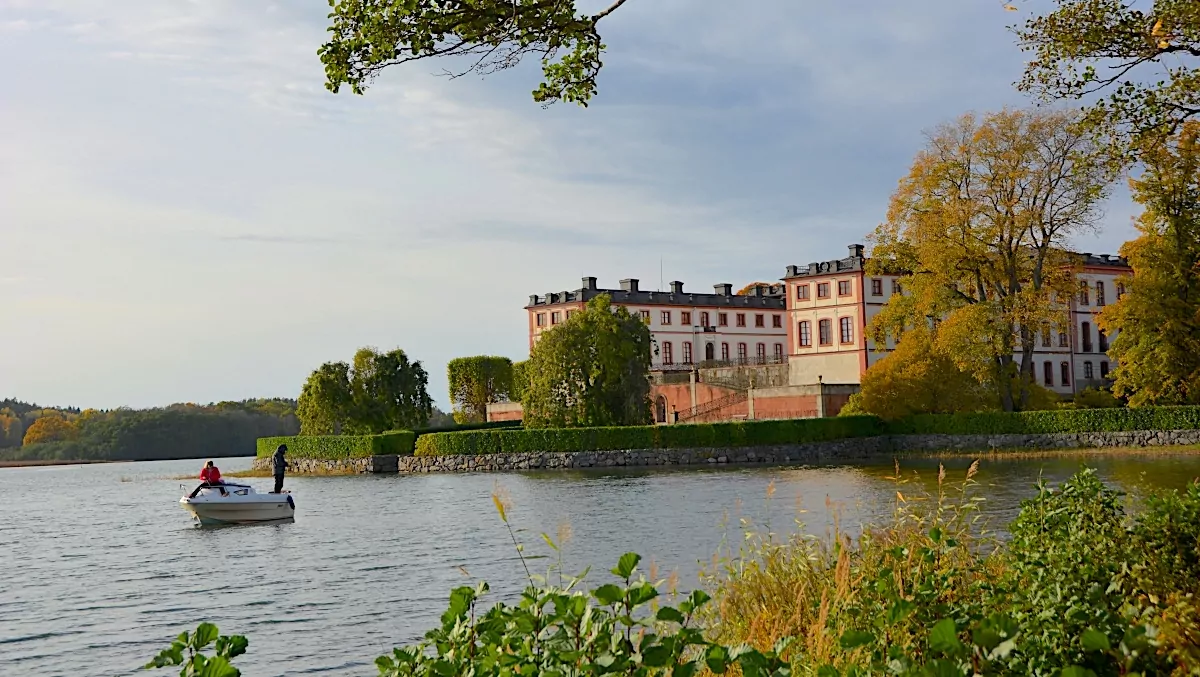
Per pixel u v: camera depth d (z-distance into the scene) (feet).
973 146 170.30
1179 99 44.21
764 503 100.07
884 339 191.93
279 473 154.71
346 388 262.47
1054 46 44.42
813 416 220.02
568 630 16.12
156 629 53.98
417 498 137.69
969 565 31.58
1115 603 19.52
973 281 178.40
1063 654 16.98
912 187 173.88
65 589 69.00
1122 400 205.05
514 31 32.65
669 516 92.79
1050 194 167.22
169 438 492.95
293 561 78.59
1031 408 184.34
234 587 66.95
